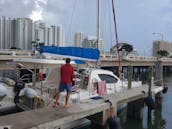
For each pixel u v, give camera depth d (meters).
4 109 9.26
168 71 62.62
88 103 9.78
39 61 10.63
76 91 10.95
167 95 22.47
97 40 16.56
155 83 17.77
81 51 12.48
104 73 12.91
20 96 9.52
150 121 13.77
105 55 37.88
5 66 23.28
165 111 16.19
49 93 10.65
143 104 13.22
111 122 9.92
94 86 11.70
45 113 8.16
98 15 16.53
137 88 14.71
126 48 72.88
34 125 6.95
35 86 11.26
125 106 13.30
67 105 9.12
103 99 10.61
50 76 12.12
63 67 9.18
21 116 7.71
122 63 40.84
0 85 9.48
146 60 48.75
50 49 12.35
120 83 13.94
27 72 13.38
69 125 9.21
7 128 6.56
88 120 9.95
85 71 12.36
